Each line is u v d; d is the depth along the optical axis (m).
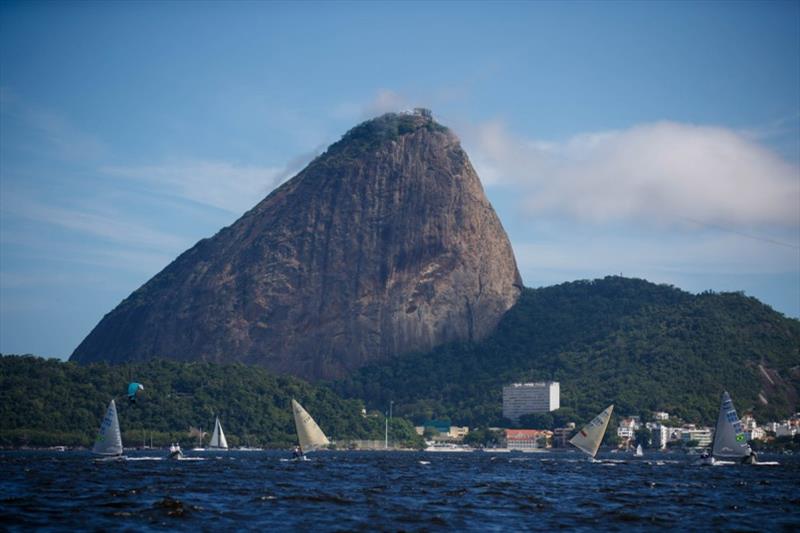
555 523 90.25
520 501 111.25
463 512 98.06
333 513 94.94
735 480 159.50
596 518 94.19
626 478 165.38
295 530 82.69
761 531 86.19
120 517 88.31
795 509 104.81
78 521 85.50
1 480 138.62
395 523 88.12
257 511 95.44
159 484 131.75
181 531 81.19
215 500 105.88
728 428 170.88
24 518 86.50
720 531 86.12
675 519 94.12
